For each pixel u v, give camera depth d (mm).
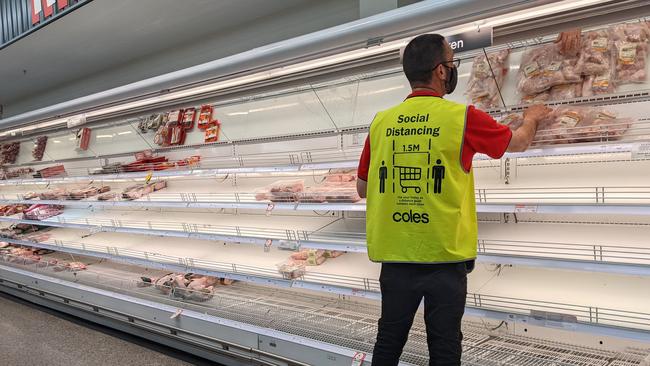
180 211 4441
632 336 1757
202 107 4273
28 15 3924
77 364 3395
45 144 6348
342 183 2928
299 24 3613
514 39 1844
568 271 2391
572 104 2146
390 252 1630
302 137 3504
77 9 3391
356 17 3297
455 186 1554
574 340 2312
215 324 3039
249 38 3939
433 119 1581
